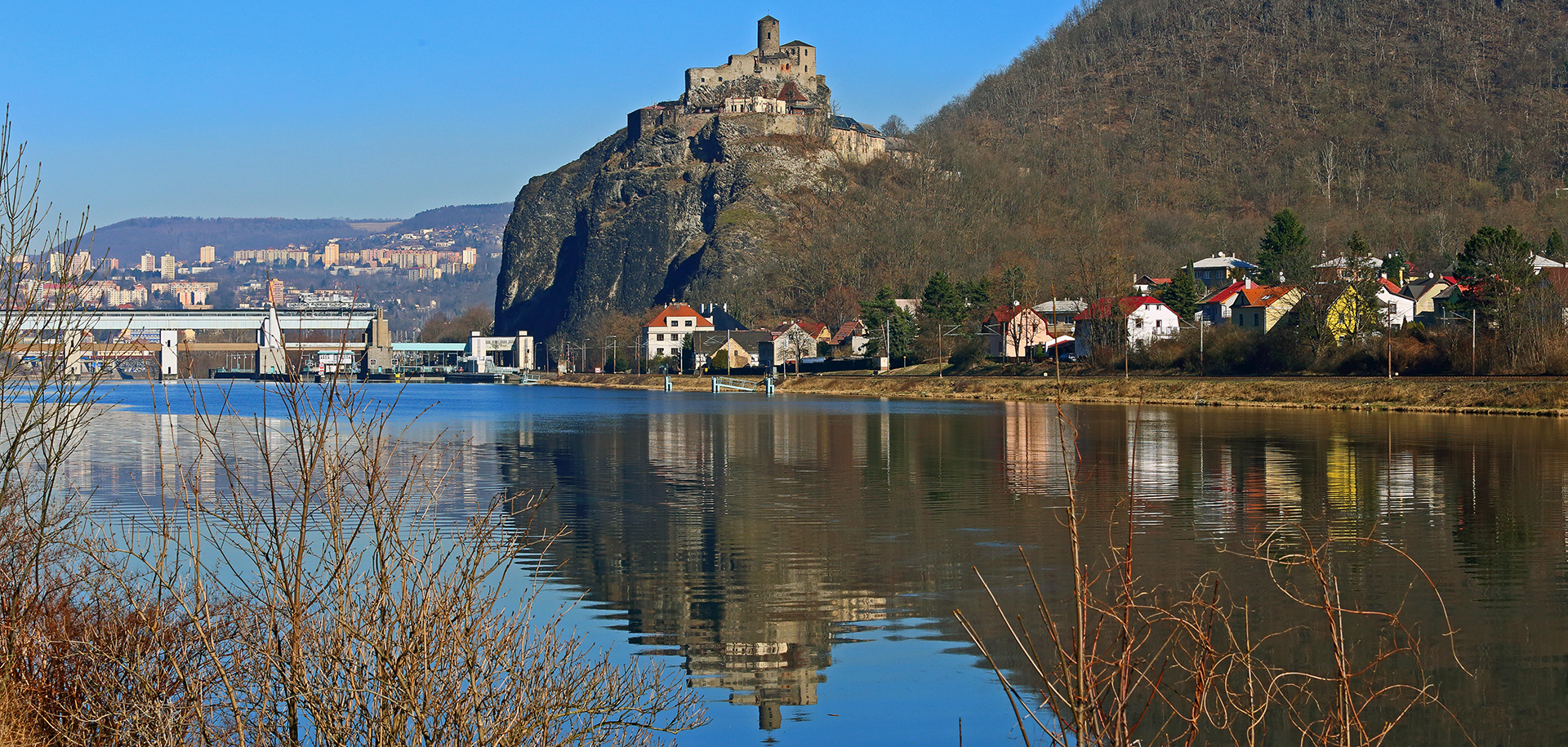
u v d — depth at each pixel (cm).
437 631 1131
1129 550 1130
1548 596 2547
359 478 2631
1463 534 3281
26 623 1320
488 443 6562
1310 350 11050
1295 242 18850
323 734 1109
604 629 2347
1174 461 5222
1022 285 17675
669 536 3347
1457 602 2495
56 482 4250
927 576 2822
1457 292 13188
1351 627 2294
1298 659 2077
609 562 2959
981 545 3197
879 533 3400
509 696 1195
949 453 5766
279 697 1180
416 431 7644
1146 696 1880
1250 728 1396
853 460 5509
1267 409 9431
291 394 1142
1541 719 1816
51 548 1580
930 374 15112
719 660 2162
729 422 8631
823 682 2047
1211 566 2867
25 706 1246
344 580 1134
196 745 1203
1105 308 13362
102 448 5909
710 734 1795
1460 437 6341
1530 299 9938
